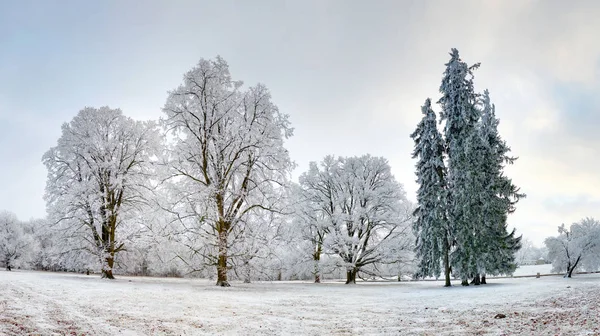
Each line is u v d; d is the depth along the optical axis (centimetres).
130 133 3017
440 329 965
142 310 1138
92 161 2884
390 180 3906
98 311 1061
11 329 747
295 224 3712
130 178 2927
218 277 2339
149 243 2762
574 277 3569
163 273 4181
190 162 2509
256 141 2448
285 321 1102
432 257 2869
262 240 2453
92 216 2753
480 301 1539
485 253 2672
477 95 2984
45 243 5528
